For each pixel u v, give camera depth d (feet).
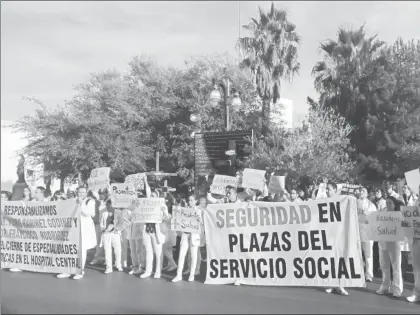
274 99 111.65
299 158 75.77
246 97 121.08
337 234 34.88
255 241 37.29
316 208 35.63
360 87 112.78
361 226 38.73
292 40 110.32
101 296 33.14
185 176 118.32
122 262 48.14
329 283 34.71
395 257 33.06
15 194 61.77
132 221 42.04
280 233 36.55
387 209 33.55
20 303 30.96
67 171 120.47
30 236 44.78
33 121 117.39
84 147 114.11
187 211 39.58
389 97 107.14
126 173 122.72
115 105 119.03
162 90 126.31
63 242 42.57
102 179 48.67
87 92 120.67
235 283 37.27
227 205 38.27
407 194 44.11
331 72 112.68
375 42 116.88
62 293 34.27
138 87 128.57
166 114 123.95
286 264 36.22
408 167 103.65
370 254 38.86
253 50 108.58
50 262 43.37
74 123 116.06
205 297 32.68
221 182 48.75
